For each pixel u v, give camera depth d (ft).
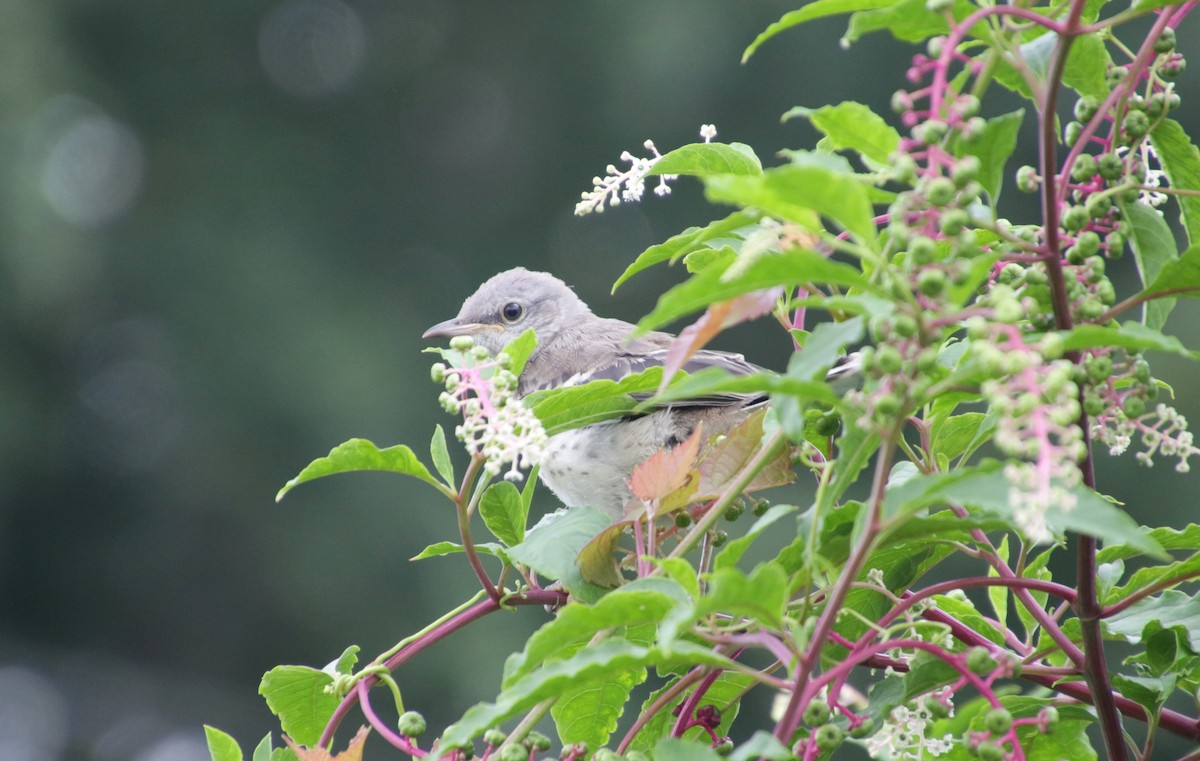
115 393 72.69
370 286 75.46
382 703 60.64
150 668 71.26
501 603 15.24
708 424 24.30
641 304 71.51
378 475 66.13
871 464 41.65
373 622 63.26
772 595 10.56
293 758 14.10
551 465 25.03
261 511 68.49
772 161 70.38
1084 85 12.75
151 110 79.36
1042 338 10.02
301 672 15.19
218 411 69.56
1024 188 11.94
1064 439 9.16
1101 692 12.78
